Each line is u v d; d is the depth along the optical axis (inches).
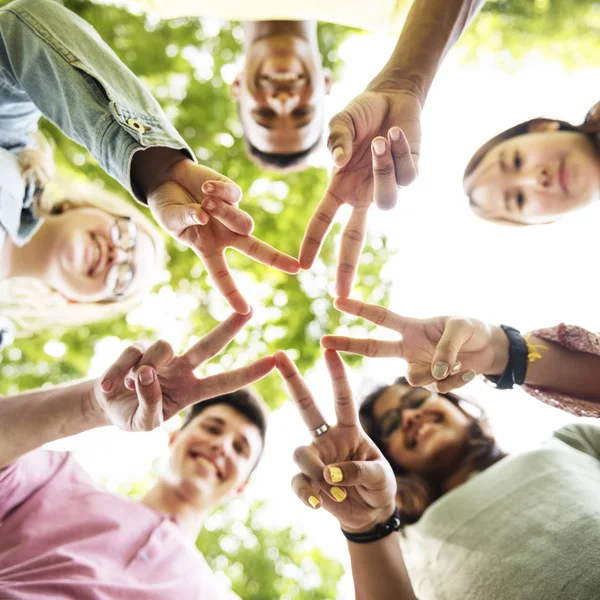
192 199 23.8
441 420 35.3
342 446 24.5
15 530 27.1
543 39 63.6
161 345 22.6
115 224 39.0
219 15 33.8
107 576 26.0
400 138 21.9
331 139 23.4
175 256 71.2
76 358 73.1
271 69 41.6
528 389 25.8
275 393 70.1
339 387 24.6
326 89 45.9
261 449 38.9
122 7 68.0
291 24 41.8
